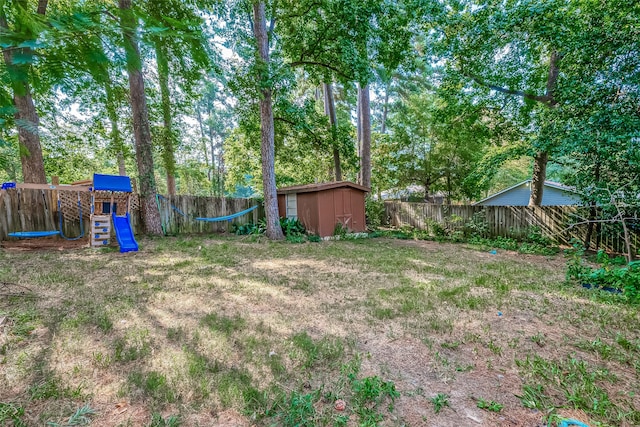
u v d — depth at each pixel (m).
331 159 12.50
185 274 4.49
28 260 5.21
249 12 7.35
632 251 5.99
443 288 3.88
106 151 11.69
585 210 6.62
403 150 14.45
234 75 7.18
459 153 13.10
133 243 6.61
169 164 11.91
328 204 9.18
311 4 7.99
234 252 6.40
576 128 5.73
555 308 3.18
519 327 2.73
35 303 3.13
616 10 5.49
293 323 2.79
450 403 1.72
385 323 2.80
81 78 0.89
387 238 9.33
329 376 1.98
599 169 5.72
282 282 4.13
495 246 7.66
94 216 6.80
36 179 7.11
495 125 8.88
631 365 2.13
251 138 10.82
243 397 1.75
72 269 4.62
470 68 7.95
